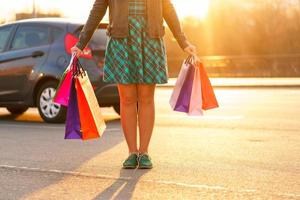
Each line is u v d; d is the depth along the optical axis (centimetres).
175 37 627
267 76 3612
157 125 1069
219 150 761
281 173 608
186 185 552
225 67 4116
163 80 613
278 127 1012
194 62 616
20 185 564
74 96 584
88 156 727
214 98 621
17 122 1191
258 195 512
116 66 605
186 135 919
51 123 1157
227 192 524
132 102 629
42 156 730
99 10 618
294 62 3944
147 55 607
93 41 1149
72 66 591
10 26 1251
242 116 1220
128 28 602
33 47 1195
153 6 605
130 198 509
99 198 511
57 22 1190
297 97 1841
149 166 634
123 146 808
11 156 732
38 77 1170
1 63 1225
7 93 1219
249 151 750
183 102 619
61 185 562
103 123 613
